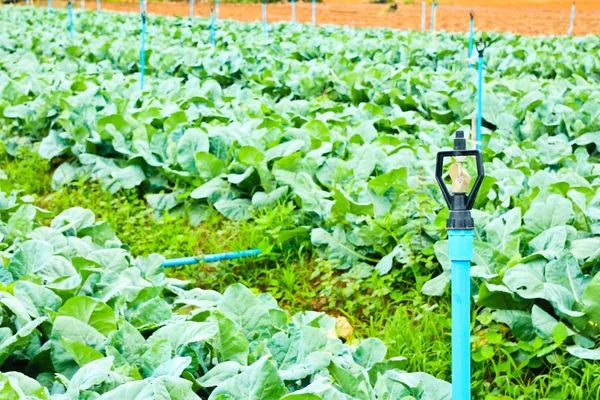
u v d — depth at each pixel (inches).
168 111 373.4
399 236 239.3
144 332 161.8
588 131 362.6
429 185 253.1
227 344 148.3
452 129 380.8
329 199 270.4
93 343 148.3
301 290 245.0
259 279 252.4
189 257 257.9
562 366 179.0
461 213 115.3
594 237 218.2
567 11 1424.7
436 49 683.4
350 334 218.2
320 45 751.1
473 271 201.8
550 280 191.8
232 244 267.9
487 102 399.5
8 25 929.5
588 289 178.7
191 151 308.2
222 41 780.6
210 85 457.7
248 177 288.7
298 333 156.6
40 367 153.7
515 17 1333.7
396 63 666.8
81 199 314.5
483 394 181.9
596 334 185.2
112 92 439.8
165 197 299.7
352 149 318.3
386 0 1706.4
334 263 240.4
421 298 220.2
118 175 308.3
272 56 621.3
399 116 387.5
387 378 145.5
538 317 185.6
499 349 191.8
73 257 189.3
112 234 231.5
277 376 126.7
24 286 161.5
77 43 733.3
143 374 139.8
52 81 489.4
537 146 334.0
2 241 216.5
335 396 128.7
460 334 116.0
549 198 221.3
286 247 262.1
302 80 498.9
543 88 477.4
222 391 127.1
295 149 286.5
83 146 344.5
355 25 1332.4
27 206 232.7
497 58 635.5
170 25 1055.0
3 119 402.6
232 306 164.7
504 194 251.9
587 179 286.2
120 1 1859.0
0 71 547.8
